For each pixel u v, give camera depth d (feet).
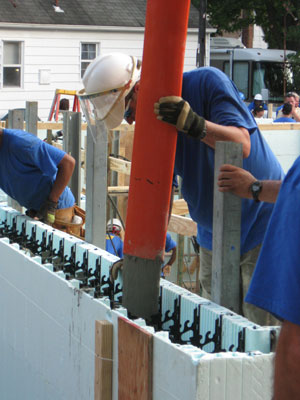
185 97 13.99
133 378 10.59
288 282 7.24
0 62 96.07
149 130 12.08
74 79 100.32
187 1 11.76
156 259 12.48
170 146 12.16
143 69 12.05
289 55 107.04
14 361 16.35
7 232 19.65
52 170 21.27
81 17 99.91
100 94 14.11
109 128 14.69
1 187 22.39
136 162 12.28
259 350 10.58
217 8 131.13
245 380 9.35
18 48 96.99
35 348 14.88
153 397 10.20
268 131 39.52
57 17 98.53
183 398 9.46
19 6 97.66
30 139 21.27
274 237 7.51
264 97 97.04
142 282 12.52
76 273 15.37
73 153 27.35
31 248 17.99
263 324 14.20
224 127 12.78
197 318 11.96
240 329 10.79
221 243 12.16
